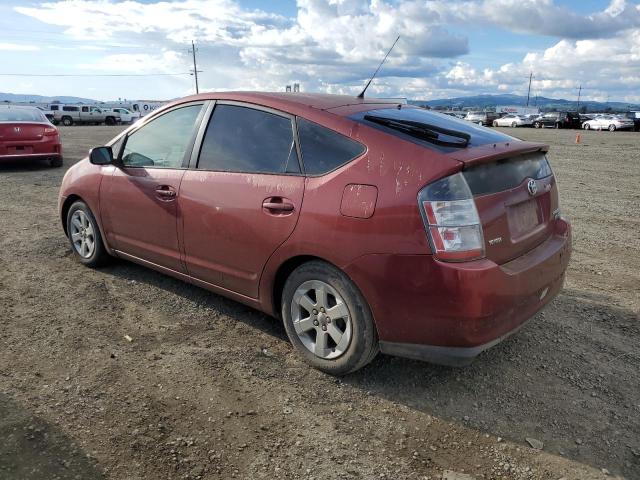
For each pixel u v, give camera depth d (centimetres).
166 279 495
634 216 845
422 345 299
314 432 287
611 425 300
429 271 283
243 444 274
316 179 325
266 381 333
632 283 525
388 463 266
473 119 5353
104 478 246
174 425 286
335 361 332
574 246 663
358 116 341
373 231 296
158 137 434
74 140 2325
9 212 755
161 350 366
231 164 376
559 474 261
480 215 289
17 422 280
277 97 372
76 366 341
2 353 353
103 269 518
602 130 4044
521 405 317
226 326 406
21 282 480
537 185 343
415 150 298
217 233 375
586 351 383
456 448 278
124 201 448
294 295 345
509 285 293
